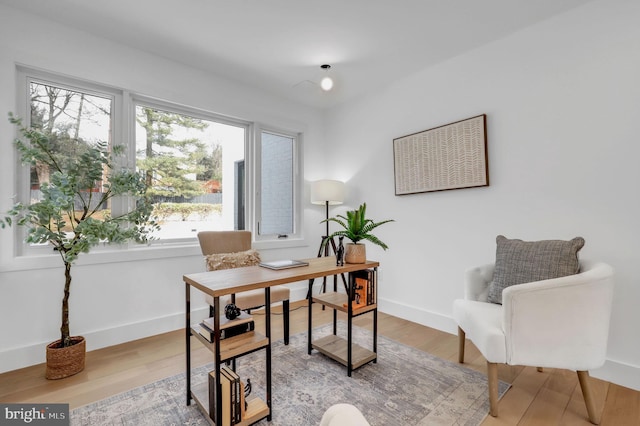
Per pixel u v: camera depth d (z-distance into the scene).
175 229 2.83
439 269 2.75
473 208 2.52
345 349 2.15
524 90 2.23
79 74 2.24
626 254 1.81
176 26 2.22
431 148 2.77
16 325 2.01
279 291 2.38
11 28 1.99
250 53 2.60
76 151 2.31
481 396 1.71
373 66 2.82
